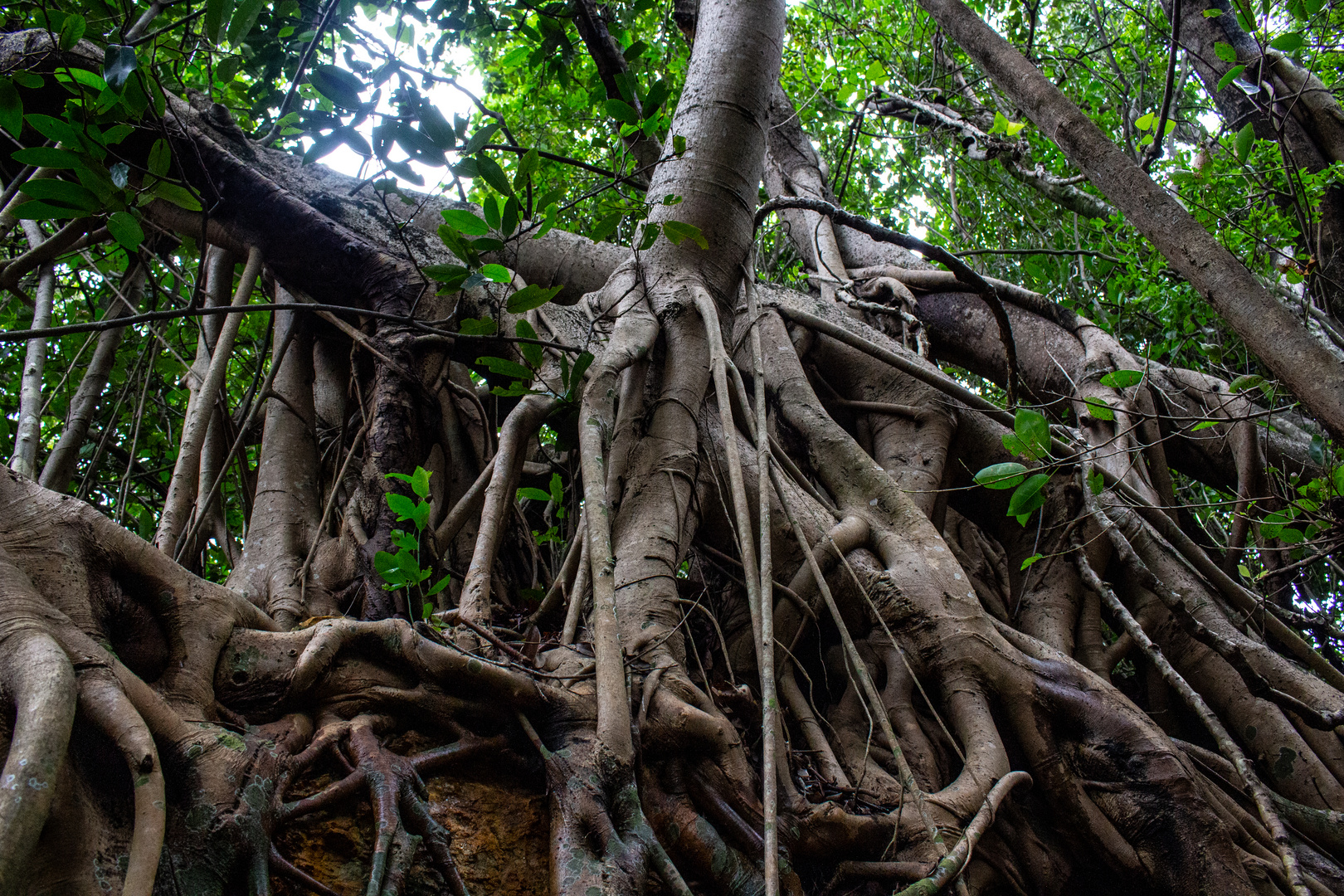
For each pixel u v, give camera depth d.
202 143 4.76
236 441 4.66
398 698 2.74
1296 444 6.16
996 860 3.28
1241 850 3.35
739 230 4.88
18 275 4.53
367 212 5.27
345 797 2.44
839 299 7.27
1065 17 10.65
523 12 6.64
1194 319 7.36
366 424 4.63
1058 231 9.55
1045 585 5.31
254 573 4.29
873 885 2.96
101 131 3.25
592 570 3.09
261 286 5.79
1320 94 6.84
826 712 3.97
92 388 5.00
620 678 2.85
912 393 5.87
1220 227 6.72
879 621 3.56
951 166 9.20
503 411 5.52
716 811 2.85
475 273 3.23
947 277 7.21
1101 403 3.74
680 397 4.22
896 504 4.50
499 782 2.76
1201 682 4.81
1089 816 3.46
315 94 4.26
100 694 2.12
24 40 4.62
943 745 3.73
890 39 9.75
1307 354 3.09
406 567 2.92
